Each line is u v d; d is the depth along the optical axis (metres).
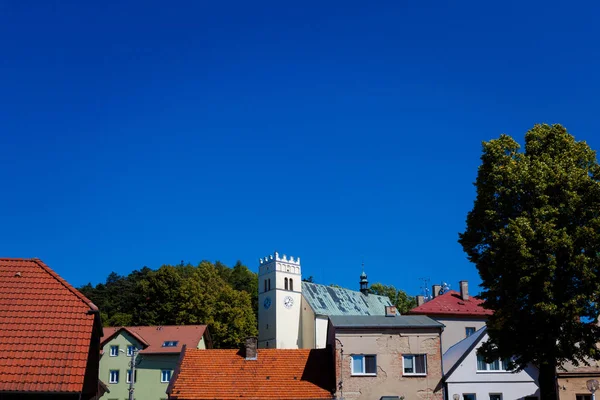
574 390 47.62
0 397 25.39
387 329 47.16
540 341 38.34
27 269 31.14
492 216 40.31
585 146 41.62
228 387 45.62
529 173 39.53
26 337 27.11
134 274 148.25
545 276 37.44
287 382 46.28
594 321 38.34
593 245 37.72
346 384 45.84
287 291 127.19
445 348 76.56
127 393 75.12
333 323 47.94
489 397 47.75
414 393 46.16
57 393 25.30
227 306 108.44
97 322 30.34
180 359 48.56
